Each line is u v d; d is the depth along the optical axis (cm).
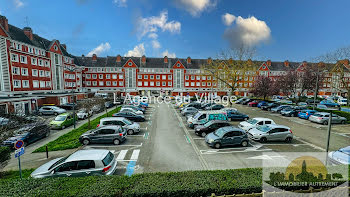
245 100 4012
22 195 523
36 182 591
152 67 6244
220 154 1143
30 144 1409
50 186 566
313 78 3098
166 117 2395
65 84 4628
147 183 575
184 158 1083
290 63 6925
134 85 6197
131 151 1195
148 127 1847
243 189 548
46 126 1612
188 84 6338
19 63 3142
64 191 536
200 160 1053
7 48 2895
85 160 774
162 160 1055
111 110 2962
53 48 4100
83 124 1978
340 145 1323
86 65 6041
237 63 3241
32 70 3462
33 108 3048
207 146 1289
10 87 2942
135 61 6375
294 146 1293
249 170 652
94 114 2691
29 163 1027
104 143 1352
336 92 6106
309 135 1577
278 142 1381
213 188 544
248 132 1460
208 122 1573
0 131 954
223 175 620
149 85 6259
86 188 551
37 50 3653
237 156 1109
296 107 2598
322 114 2012
